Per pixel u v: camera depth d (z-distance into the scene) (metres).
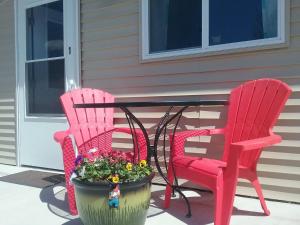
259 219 2.44
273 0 2.83
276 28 2.81
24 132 4.38
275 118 2.37
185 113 3.23
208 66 3.10
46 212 2.71
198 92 3.15
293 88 2.73
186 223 2.42
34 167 4.31
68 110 3.08
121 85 3.60
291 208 2.65
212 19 3.09
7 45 4.52
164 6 3.35
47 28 4.14
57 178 3.75
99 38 3.74
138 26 3.47
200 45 3.17
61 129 4.02
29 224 2.47
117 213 2.04
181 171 2.46
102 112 3.32
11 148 4.54
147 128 3.45
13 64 4.46
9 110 4.54
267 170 2.85
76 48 3.88
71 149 2.64
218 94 3.05
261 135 2.46
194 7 3.19
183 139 2.66
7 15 4.50
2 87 4.60
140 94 3.48
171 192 2.83
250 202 2.82
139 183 2.09
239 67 2.95
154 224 2.40
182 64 3.24
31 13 4.28
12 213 2.70
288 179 2.77
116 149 3.65
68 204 2.87
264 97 2.49
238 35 2.99
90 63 3.81
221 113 3.06
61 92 4.03
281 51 2.77
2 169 4.25
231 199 2.05
